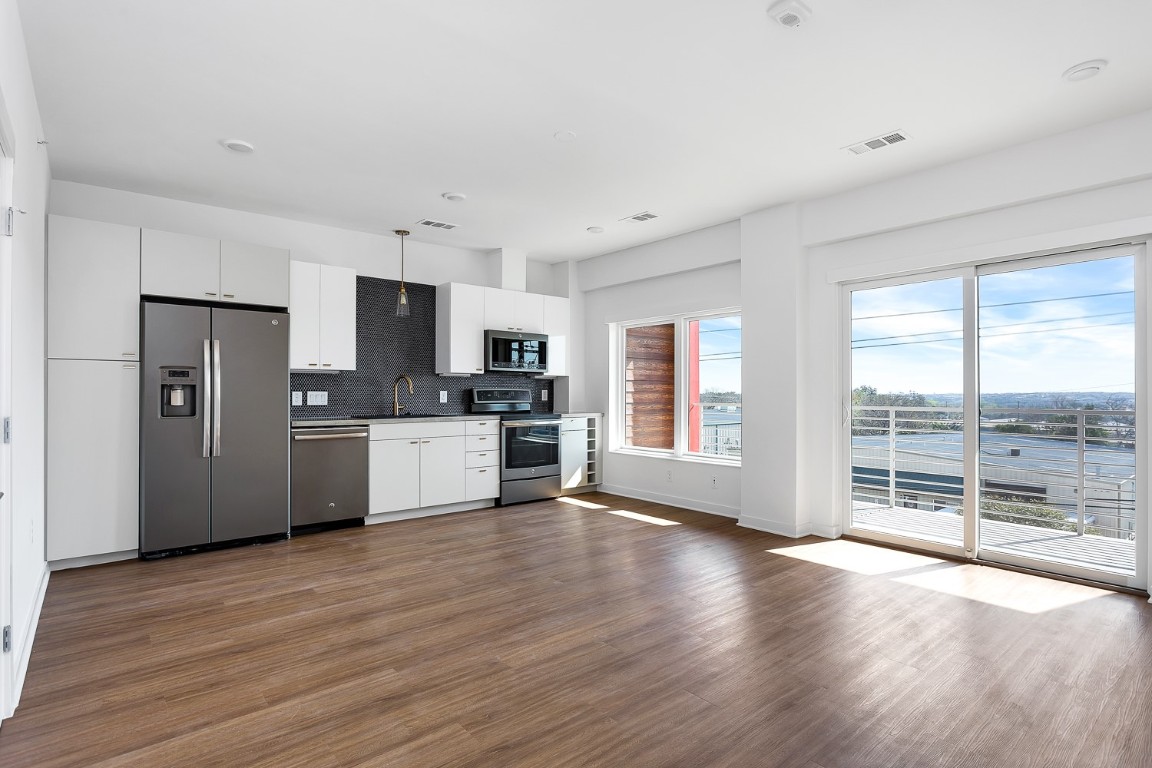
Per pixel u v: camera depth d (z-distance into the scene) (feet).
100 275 12.63
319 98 10.00
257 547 14.21
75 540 12.27
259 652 8.52
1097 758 6.07
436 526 16.47
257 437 14.38
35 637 9.01
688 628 9.37
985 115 10.55
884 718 6.80
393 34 8.18
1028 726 6.63
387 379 18.76
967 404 13.10
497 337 19.70
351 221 17.16
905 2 7.45
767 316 15.92
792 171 13.26
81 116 10.59
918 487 13.99
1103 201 11.01
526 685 7.59
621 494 21.45
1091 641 8.83
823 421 15.34
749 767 5.92
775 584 11.46
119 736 6.46
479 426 18.86
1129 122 10.51
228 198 15.08
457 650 8.61
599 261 21.90
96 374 12.55
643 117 10.69
